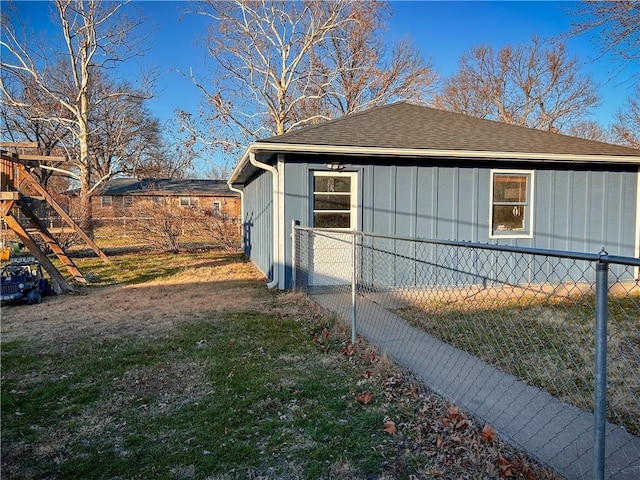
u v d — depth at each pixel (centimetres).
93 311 625
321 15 2053
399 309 608
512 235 849
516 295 654
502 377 362
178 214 1538
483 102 3131
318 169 773
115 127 2145
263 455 251
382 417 296
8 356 427
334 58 2325
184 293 762
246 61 2119
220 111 2109
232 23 2031
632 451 248
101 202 2562
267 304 661
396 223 805
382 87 2358
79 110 1781
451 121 987
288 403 319
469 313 573
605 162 849
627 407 307
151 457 250
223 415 299
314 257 779
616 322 517
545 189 859
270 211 854
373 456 249
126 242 1750
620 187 891
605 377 181
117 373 381
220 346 454
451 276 798
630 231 898
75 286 851
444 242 283
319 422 289
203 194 2702
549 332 483
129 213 1823
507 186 852
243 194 1556
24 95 1981
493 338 468
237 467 240
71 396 336
